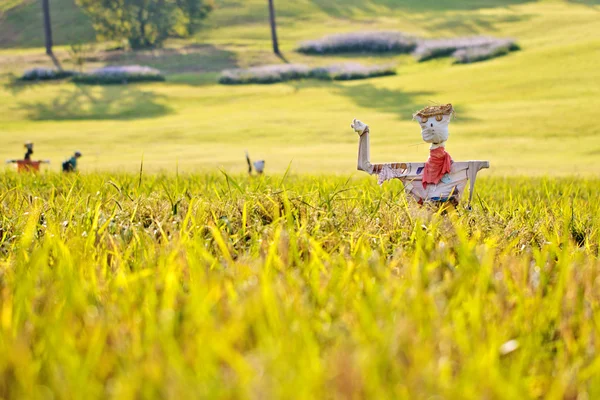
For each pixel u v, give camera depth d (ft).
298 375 11.21
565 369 13.14
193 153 136.87
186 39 336.29
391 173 35.32
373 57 293.23
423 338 12.99
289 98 215.92
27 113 202.28
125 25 315.99
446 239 23.53
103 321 13.83
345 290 16.47
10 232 26.09
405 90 213.05
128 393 10.88
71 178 46.47
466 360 12.42
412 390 11.36
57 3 390.42
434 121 34.32
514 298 16.34
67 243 21.39
